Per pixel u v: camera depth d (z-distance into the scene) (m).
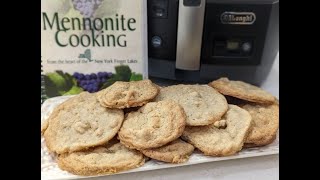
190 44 0.25
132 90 0.24
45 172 0.21
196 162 0.22
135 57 0.26
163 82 0.27
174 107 0.23
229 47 0.26
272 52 0.26
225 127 0.23
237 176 0.22
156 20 0.25
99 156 0.21
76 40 0.25
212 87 0.26
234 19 0.25
